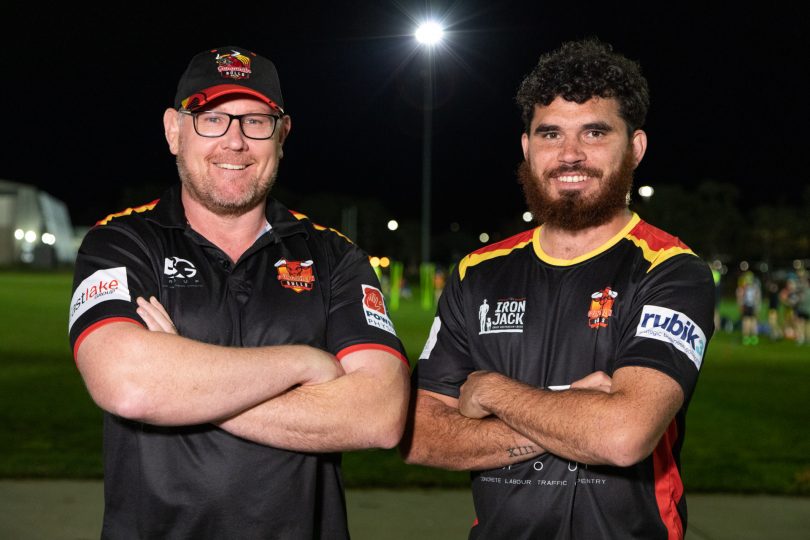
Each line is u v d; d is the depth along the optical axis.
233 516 2.48
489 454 2.65
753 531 5.18
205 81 2.62
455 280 2.94
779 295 22.58
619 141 2.66
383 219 89.62
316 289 2.72
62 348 14.96
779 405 10.65
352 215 80.50
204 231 2.70
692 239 58.19
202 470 2.47
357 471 6.52
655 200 59.25
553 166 2.66
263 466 2.50
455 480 6.25
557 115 2.65
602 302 2.63
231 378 2.38
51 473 6.17
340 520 2.67
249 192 2.64
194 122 2.62
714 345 20.09
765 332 23.83
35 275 55.59
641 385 2.42
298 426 2.46
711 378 13.43
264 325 2.62
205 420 2.37
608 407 2.39
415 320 23.64
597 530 2.54
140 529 2.49
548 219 2.68
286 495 2.52
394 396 2.59
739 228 58.88
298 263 2.73
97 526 4.94
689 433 8.73
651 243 2.69
